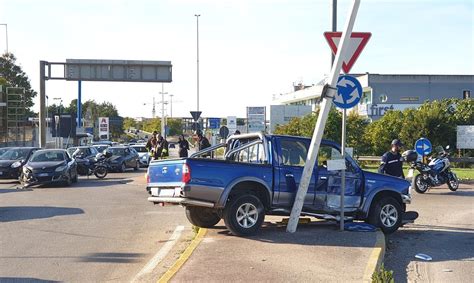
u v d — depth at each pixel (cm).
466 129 3128
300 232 1075
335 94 1046
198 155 1234
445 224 1309
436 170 1997
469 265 898
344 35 1018
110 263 897
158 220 1349
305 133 3703
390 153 1345
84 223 1305
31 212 1488
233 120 4306
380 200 1155
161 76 4384
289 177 1073
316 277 753
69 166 2352
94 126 9725
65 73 4162
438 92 6425
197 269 791
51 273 831
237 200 1023
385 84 6350
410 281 804
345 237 1021
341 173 1083
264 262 832
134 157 3694
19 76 8044
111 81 4291
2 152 2659
